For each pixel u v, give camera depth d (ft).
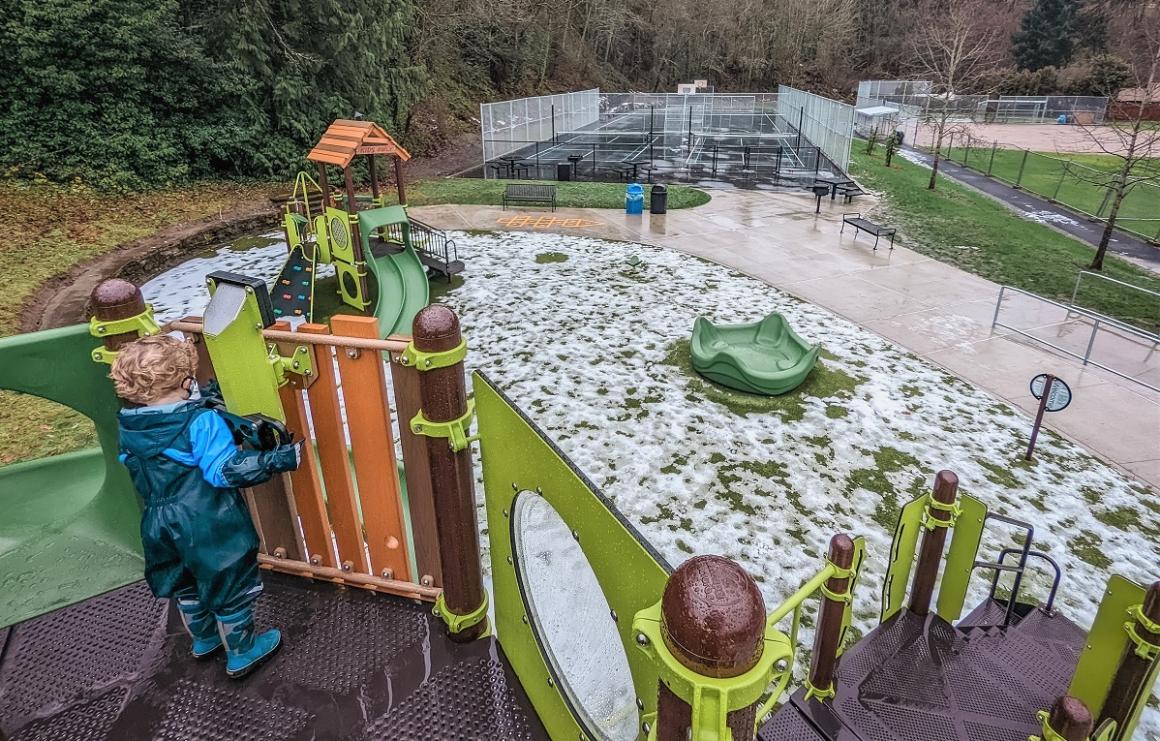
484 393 6.07
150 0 54.44
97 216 45.39
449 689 6.93
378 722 6.58
